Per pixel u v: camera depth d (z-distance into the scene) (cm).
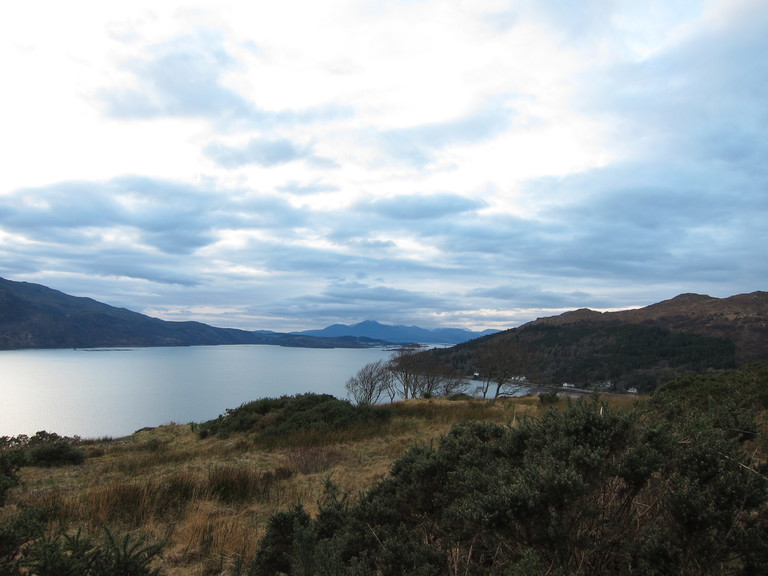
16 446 1680
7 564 288
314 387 10231
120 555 289
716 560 203
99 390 9931
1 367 14925
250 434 1573
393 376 5881
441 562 255
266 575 354
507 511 224
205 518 554
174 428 2103
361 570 260
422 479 340
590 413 277
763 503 219
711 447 238
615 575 229
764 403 632
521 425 336
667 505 221
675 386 1001
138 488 680
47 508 559
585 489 221
